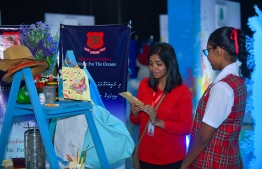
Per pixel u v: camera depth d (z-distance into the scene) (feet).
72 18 28.89
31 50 7.91
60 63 9.87
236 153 6.89
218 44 6.66
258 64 13.56
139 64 31.12
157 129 8.70
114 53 10.00
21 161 8.00
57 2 33.40
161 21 33.37
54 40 8.65
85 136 7.81
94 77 10.05
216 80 6.76
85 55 10.03
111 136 7.60
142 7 38.52
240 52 6.67
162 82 8.89
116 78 10.05
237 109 6.61
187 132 8.49
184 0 17.04
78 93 7.37
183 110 8.60
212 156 6.71
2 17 30.27
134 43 30.17
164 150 8.67
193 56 17.25
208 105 6.51
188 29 17.12
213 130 6.47
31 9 31.63
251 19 13.38
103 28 9.96
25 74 6.77
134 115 9.09
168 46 8.64
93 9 36.58
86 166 7.78
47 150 6.57
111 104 10.13
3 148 7.42
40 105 6.68
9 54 7.10
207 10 17.84
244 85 6.75
